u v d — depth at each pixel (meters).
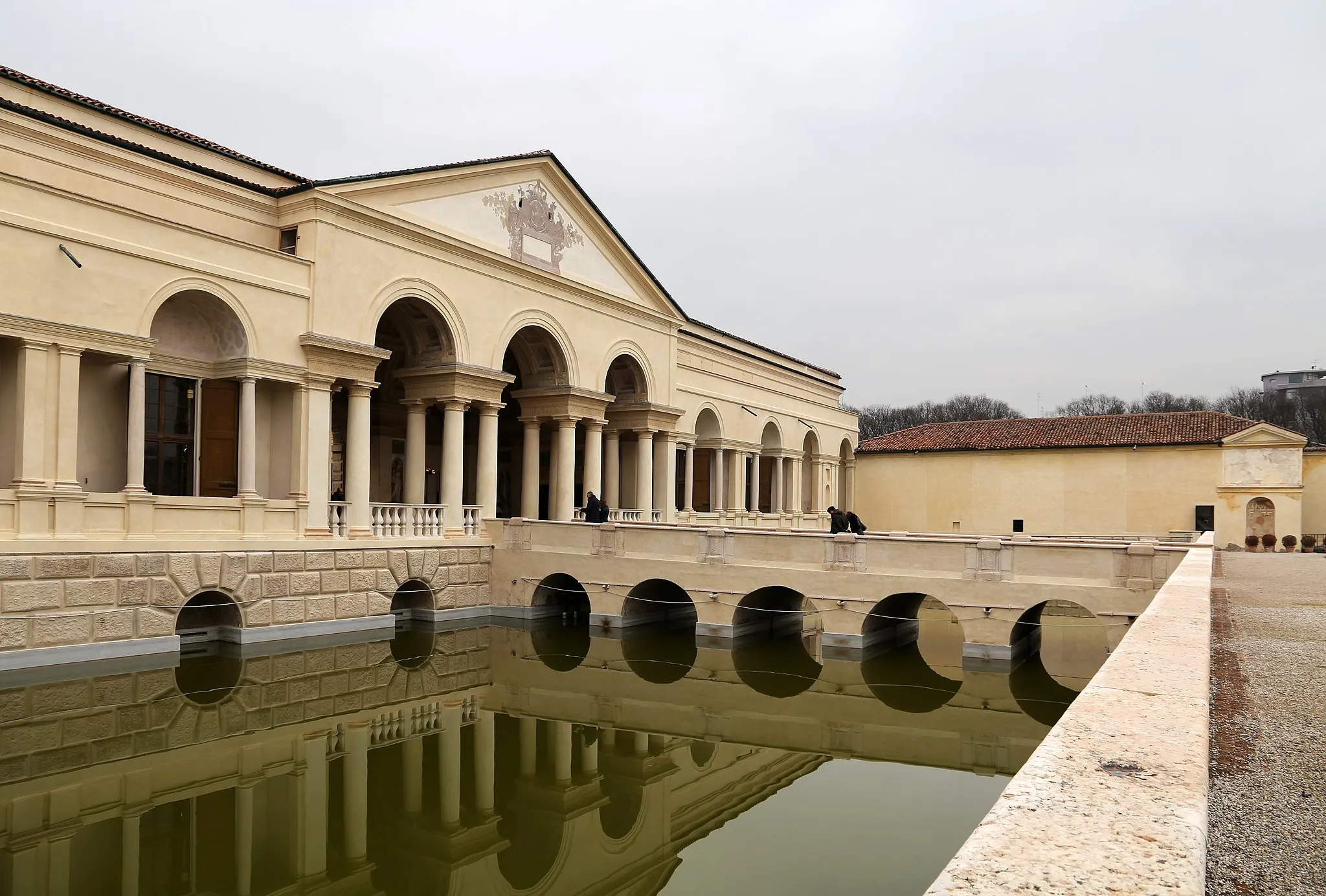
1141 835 2.61
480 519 26.05
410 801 10.96
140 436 17.78
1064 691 17.59
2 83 18.19
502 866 9.20
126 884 8.38
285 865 9.04
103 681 15.84
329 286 21.53
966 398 114.44
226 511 19.27
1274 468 43.78
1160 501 46.25
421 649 20.56
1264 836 4.05
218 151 21.94
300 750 12.58
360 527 22.22
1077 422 51.41
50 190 16.50
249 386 19.95
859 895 8.21
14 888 8.08
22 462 16.03
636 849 9.56
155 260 18.06
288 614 20.05
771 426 46.47
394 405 31.34
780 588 24.39
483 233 26.19
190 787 10.95
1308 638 9.54
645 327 33.53
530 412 29.86
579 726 14.47
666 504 35.03
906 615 24.08
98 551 16.69
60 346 16.55
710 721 15.00
